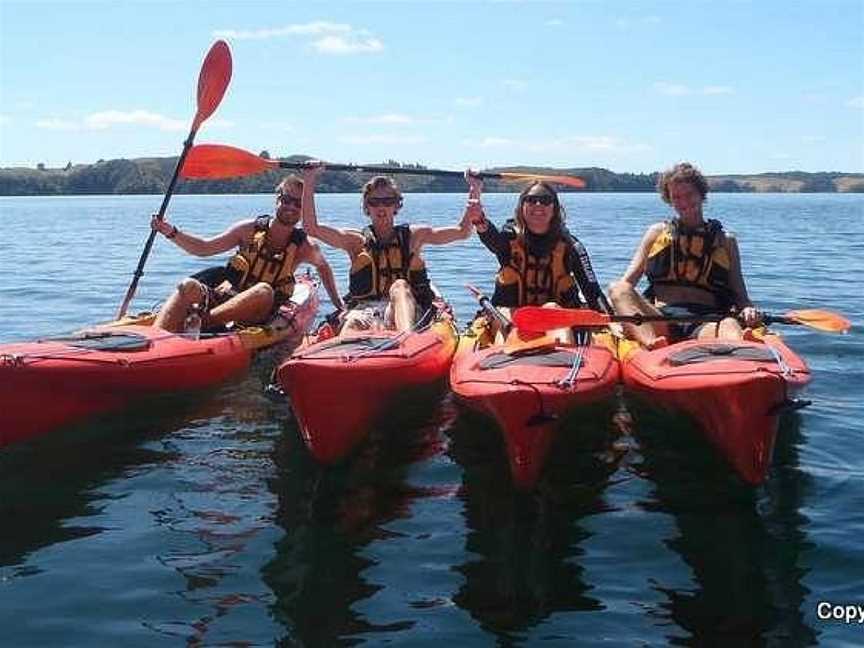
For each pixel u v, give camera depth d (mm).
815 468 4234
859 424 4863
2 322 8070
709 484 4102
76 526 3719
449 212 34344
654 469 4289
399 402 4922
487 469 4332
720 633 2902
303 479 4211
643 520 3732
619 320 4766
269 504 3932
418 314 5723
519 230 5578
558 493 4031
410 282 6176
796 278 11727
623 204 59531
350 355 4527
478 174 6145
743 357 4223
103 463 4406
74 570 3344
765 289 10508
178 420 5039
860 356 6422
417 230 6230
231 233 6531
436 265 13469
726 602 3086
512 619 3006
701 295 5539
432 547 3521
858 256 15320
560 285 5543
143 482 4172
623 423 4918
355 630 2945
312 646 2854
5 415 4477
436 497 4004
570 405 4070
